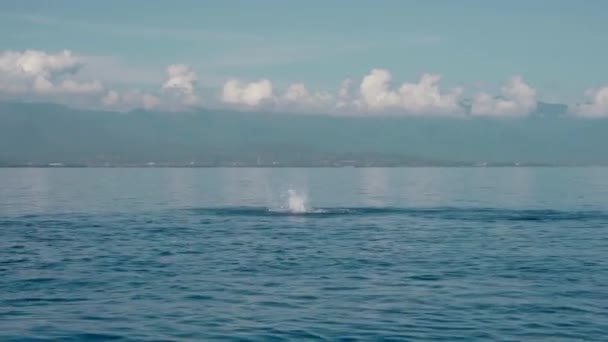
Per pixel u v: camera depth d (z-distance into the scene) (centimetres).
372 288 2736
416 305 2431
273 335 2062
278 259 3506
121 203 7688
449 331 2102
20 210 6675
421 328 2134
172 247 3978
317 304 2452
